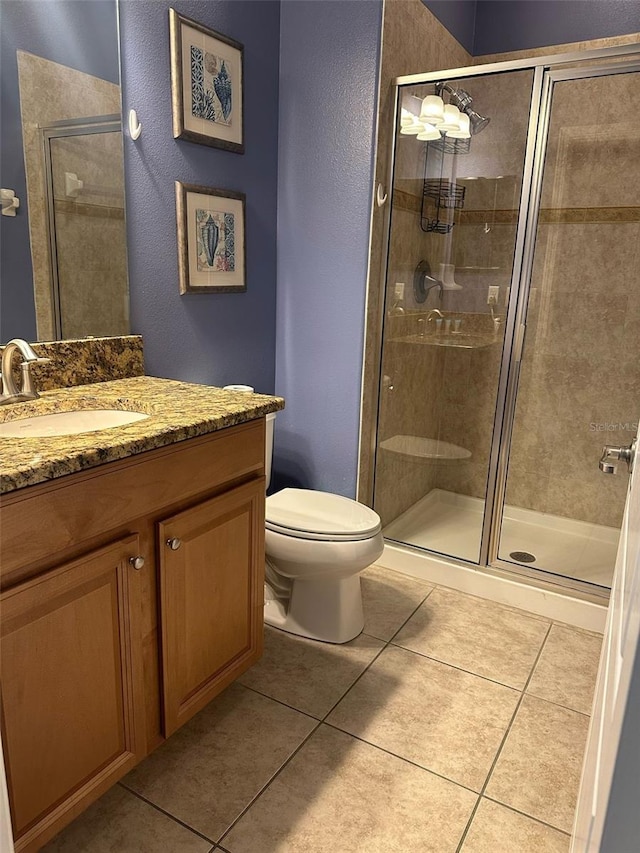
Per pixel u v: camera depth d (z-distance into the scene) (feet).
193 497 4.62
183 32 6.24
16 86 4.85
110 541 3.94
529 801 4.71
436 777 4.91
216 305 7.39
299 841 4.32
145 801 4.60
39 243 5.22
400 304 8.38
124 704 4.24
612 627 2.90
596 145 7.88
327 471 8.56
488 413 9.13
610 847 1.43
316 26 7.41
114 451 3.74
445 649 6.60
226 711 5.58
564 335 8.65
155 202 6.31
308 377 8.45
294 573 6.44
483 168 8.00
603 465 4.29
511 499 9.32
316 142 7.72
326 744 5.21
